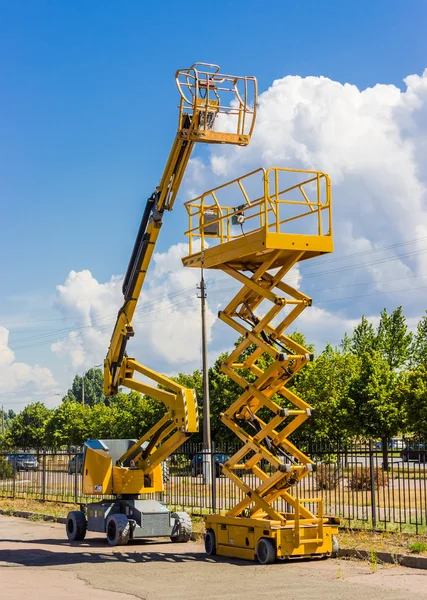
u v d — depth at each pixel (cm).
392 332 5969
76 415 7756
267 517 1554
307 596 1133
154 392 1800
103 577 1330
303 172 1468
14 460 3281
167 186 1620
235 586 1223
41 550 1698
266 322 1484
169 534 1762
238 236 1552
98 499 2842
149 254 1697
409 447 2053
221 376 4931
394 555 1431
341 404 4494
